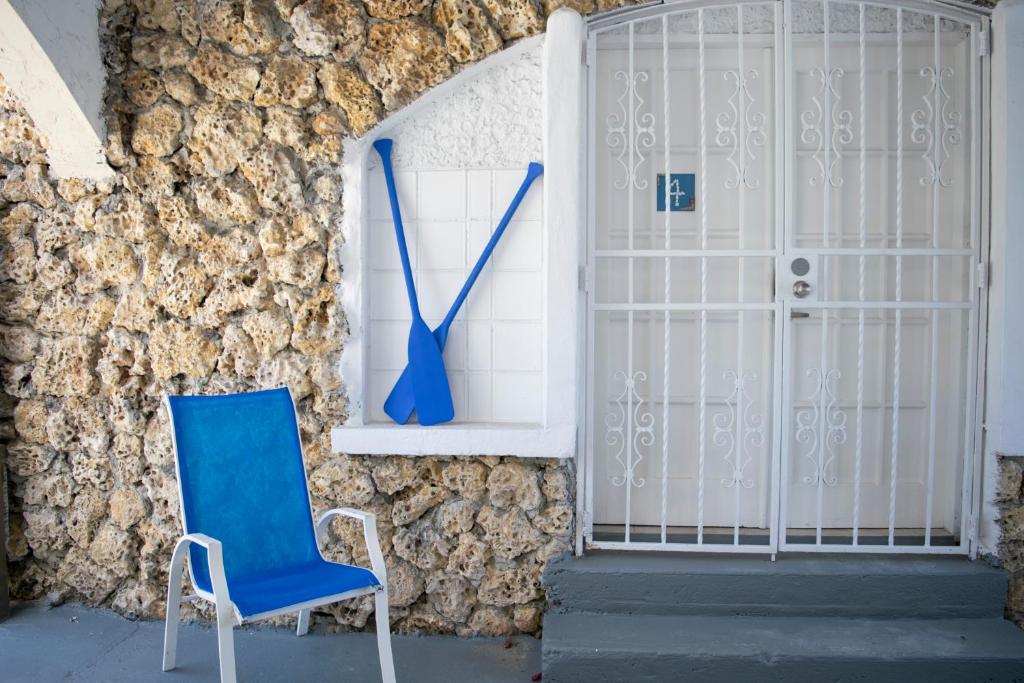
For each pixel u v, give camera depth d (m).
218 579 2.18
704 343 2.98
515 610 2.97
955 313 3.10
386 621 2.44
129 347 3.06
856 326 3.20
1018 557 2.89
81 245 3.08
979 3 2.89
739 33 2.89
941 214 3.14
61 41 2.76
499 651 2.87
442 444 2.93
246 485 2.59
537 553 2.96
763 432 3.22
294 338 2.98
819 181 3.13
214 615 3.05
